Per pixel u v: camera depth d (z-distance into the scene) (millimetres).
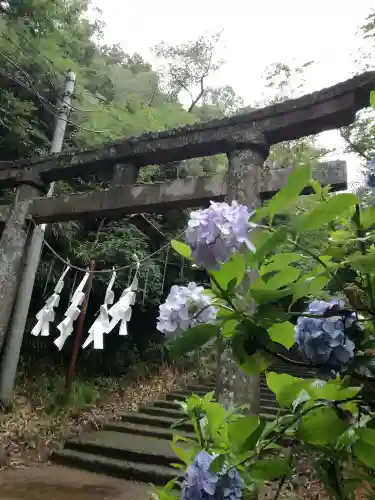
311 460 942
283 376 932
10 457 3945
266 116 3105
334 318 828
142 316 7832
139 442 4402
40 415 4879
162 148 3559
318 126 3014
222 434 983
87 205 3840
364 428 789
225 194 3250
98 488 3537
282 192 787
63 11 7020
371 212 882
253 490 907
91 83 7980
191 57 10852
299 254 827
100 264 6582
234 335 818
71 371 5582
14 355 4762
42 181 4289
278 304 875
